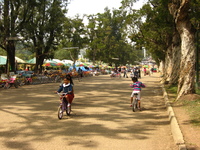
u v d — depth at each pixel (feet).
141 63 472.44
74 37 128.98
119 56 279.08
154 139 18.12
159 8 53.31
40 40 107.55
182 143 16.30
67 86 25.75
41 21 104.73
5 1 81.87
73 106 32.96
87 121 23.91
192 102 32.19
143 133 19.77
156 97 43.60
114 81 91.40
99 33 197.16
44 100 38.47
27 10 90.07
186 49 35.47
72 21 126.93
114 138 18.34
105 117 25.89
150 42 88.99
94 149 15.92
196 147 15.37
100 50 230.48
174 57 63.87
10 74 72.59
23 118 24.99
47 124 22.53
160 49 92.43
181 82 36.22
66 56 284.20
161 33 73.05
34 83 76.43
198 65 47.85
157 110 30.45
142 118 25.58
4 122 23.20
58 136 18.74
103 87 63.93
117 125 22.41
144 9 66.23
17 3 85.25
